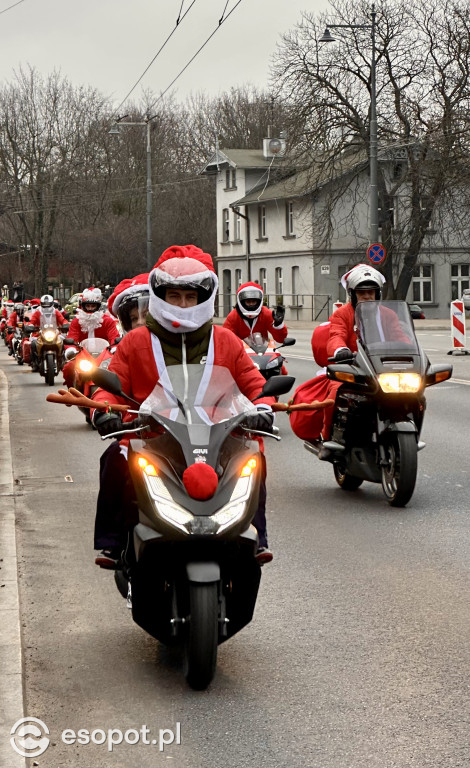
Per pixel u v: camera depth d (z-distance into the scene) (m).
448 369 8.69
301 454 12.00
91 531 8.12
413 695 4.63
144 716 4.46
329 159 44.75
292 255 58.56
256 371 5.34
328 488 9.76
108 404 4.93
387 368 8.45
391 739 4.18
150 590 4.75
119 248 65.88
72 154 67.94
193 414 4.75
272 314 13.09
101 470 5.24
